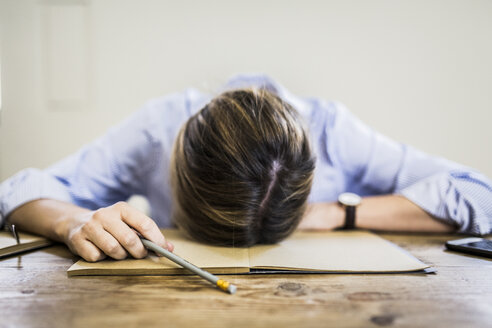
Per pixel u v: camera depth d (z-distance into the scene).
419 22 1.28
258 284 0.39
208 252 0.50
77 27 1.33
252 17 1.31
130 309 0.33
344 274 0.43
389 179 0.85
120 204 0.50
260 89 0.60
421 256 0.52
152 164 0.94
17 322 0.30
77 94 1.37
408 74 1.31
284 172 0.48
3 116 1.38
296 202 0.52
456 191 0.70
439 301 0.35
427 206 0.70
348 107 1.33
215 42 1.32
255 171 0.46
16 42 1.35
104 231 0.45
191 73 1.34
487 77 1.28
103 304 0.34
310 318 0.31
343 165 0.91
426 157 0.83
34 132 1.39
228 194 0.47
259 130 0.47
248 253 0.49
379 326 0.30
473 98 1.30
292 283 0.40
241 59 1.33
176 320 0.30
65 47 1.34
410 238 0.65
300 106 0.89
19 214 0.63
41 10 1.33
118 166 0.89
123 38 1.33
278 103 0.54
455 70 1.29
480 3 1.25
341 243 0.56
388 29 1.29
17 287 0.38
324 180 0.88
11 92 1.37
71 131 1.38
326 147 0.88
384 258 0.48
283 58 1.32
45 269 0.45
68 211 0.60
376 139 0.90
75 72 1.36
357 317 0.31
